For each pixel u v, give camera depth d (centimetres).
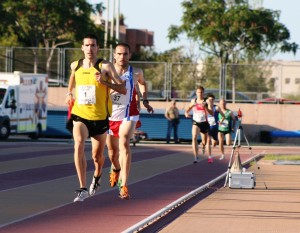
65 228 2298
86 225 2361
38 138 8819
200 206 2891
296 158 5931
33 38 13075
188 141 8919
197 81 9681
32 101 8488
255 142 9669
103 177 3944
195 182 3909
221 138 5847
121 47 2958
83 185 2852
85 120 2795
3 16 12725
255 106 9712
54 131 9044
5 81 8181
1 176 3916
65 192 3212
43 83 8706
